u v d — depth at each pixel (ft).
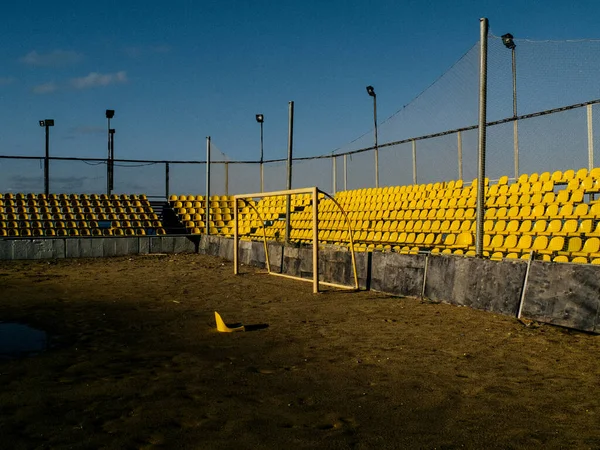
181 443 13.19
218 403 16.17
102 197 92.22
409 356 21.98
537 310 28.71
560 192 49.67
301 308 33.86
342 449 12.85
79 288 44.06
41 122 87.81
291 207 84.74
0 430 13.98
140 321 29.66
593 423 14.56
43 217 85.46
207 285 45.62
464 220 56.49
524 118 53.31
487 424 14.52
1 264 66.64
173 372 19.62
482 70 33.58
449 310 32.55
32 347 23.54
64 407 15.79
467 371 19.77
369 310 32.96
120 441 13.29
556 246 42.68
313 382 18.43
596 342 24.12
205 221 91.86
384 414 15.29
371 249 56.80
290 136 58.49
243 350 23.08
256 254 62.13
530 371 19.75
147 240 81.92
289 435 13.70
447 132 60.80
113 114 96.58
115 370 19.92
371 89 76.02
